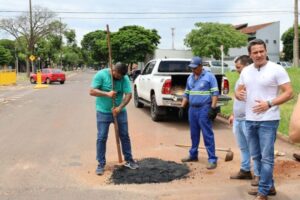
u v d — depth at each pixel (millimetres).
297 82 20797
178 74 12297
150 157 8258
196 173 7105
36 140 10219
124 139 7348
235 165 7590
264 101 5355
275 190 5926
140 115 14562
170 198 5883
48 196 6031
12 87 33688
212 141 7480
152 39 66562
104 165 7191
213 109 7543
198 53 58312
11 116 14711
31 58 49312
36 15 57156
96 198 5914
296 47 34406
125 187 6402
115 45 65812
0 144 9773
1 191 6281
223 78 12258
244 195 5953
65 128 11961
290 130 5469
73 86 34500
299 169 7242
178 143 9727
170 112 13375
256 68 5465
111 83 7102
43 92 26781
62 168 7551
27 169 7523
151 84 13266
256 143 5770
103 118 7129
